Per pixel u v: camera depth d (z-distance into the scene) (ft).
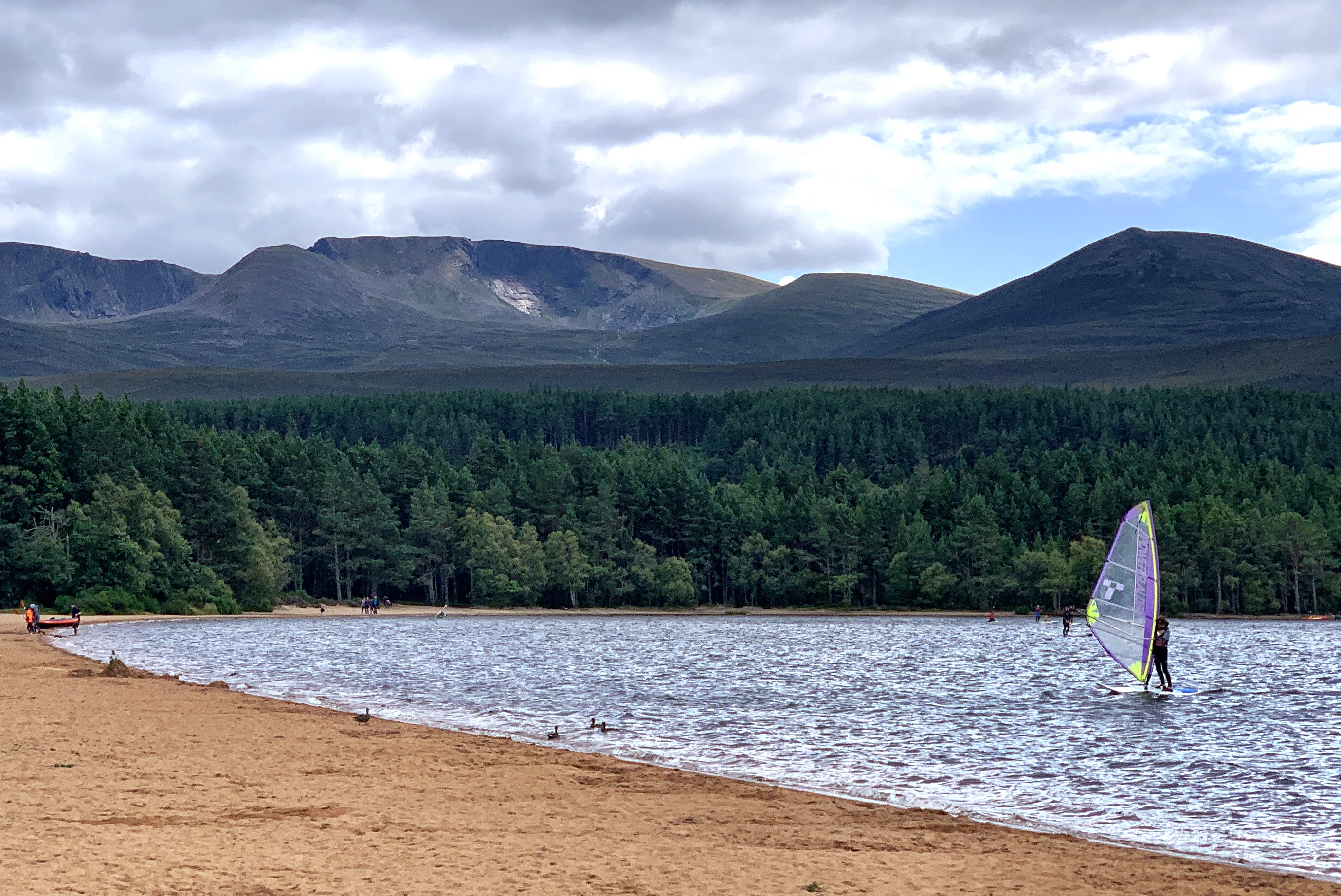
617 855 71.10
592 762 111.65
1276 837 87.66
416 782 96.43
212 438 625.82
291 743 116.47
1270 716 166.91
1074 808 97.96
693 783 101.91
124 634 353.92
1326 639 393.91
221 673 221.66
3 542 457.68
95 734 117.70
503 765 107.76
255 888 59.82
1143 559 194.29
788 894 63.05
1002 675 240.73
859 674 241.55
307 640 346.54
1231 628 478.18
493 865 67.05
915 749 131.75
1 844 67.21
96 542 460.96
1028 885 67.46
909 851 75.97
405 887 61.21
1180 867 73.56
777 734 143.95
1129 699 188.44
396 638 366.43
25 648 255.50
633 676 232.32
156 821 76.28
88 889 57.67
